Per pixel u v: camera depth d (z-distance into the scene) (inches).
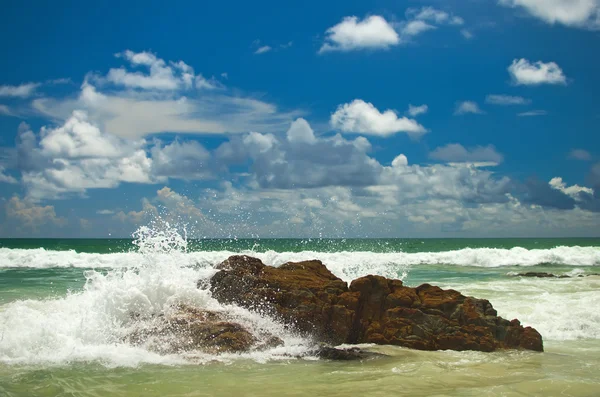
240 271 391.2
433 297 376.8
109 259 1132.5
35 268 1055.0
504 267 1144.8
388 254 1255.5
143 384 256.2
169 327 331.6
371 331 354.0
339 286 378.6
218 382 260.7
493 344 346.6
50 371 275.4
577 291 635.5
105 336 332.5
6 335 321.1
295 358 309.4
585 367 303.9
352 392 248.1
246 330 334.6
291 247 2010.3
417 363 303.9
